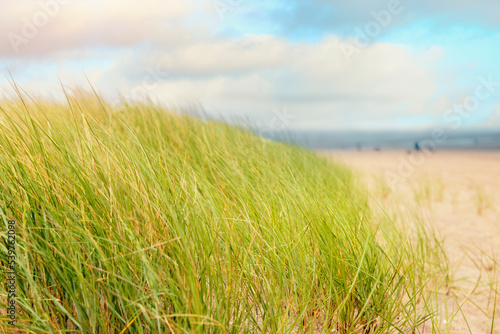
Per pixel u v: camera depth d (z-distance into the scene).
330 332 1.86
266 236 2.11
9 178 1.83
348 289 1.99
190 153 3.47
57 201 1.79
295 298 1.89
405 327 2.15
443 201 7.03
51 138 2.08
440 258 3.48
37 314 1.56
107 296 1.59
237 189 2.50
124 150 2.18
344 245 2.18
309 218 2.23
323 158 7.36
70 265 1.61
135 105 4.49
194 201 1.98
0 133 2.02
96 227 1.71
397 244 2.81
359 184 6.20
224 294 1.65
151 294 1.50
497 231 4.91
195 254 1.75
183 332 1.47
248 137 4.74
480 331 2.34
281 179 2.84
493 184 9.37
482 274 3.39
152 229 1.73
